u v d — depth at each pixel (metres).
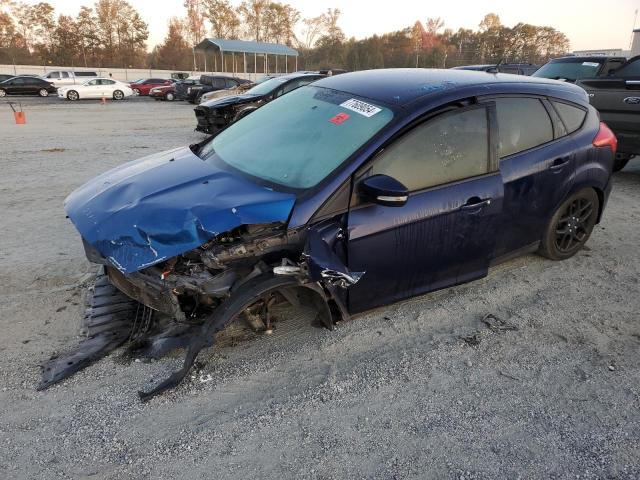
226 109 11.96
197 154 3.95
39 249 4.83
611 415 2.77
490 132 3.55
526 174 3.75
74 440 2.51
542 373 3.10
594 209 4.58
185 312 3.02
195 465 2.38
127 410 2.71
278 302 3.45
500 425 2.68
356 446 2.51
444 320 3.66
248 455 2.44
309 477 2.33
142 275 2.87
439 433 2.61
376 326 3.56
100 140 12.28
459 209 3.36
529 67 18.27
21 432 2.55
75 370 2.98
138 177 3.37
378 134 3.12
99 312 3.54
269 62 67.81
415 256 3.30
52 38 74.56
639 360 3.25
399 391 2.91
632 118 6.86
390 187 2.85
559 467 2.43
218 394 2.85
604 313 3.81
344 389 2.92
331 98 3.71
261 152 3.47
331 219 2.97
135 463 2.38
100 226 2.83
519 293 4.08
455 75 3.87
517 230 3.88
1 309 3.68
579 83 7.64
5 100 28.95
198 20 78.56
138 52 78.44
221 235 2.92
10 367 3.02
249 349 3.24
